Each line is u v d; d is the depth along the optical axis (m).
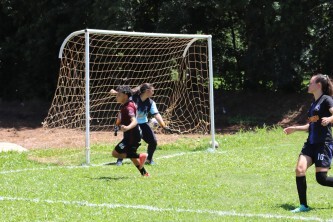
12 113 73.50
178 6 62.59
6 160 36.19
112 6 62.28
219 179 28.53
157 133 54.03
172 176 29.36
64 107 59.62
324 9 63.12
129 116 28.23
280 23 61.16
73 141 48.09
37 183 27.84
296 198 24.02
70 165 34.47
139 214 21.28
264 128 53.38
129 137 28.62
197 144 43.50
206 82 65.94
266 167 32.22
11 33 81.00
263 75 65.62
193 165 33.34
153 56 62.38
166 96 60.34
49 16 70.56
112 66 64.19
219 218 20.58
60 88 60.03
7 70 81.19
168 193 25.08
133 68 64.44
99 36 61.56
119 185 26.92
